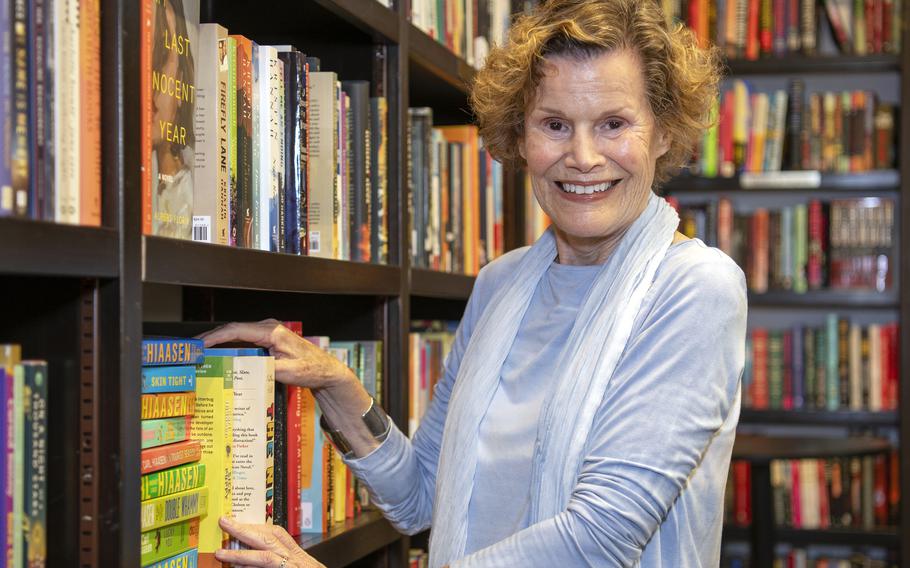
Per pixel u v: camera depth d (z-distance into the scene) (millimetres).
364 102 1528
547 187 1223
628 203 1209
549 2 1225
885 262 3463
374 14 1519
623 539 1081
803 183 3443
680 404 1106
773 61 3473
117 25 916
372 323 1647
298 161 1321
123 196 917
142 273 942
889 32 3438
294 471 1335
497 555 1113
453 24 1997
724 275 1168
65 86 861
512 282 1370
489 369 1301
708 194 3730
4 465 835
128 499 922
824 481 3514
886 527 3477
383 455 1409
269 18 1502
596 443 1128
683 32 1310
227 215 1151
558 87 1167
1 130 793
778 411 3502
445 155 1937
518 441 1240
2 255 764
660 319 1146
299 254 1312
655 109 1216
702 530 1198
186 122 1072
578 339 1207
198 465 1102
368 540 1502
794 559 3523
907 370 3391
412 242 1778
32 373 865
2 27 797
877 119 3463
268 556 1120
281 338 1271
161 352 1034
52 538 919
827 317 3523
